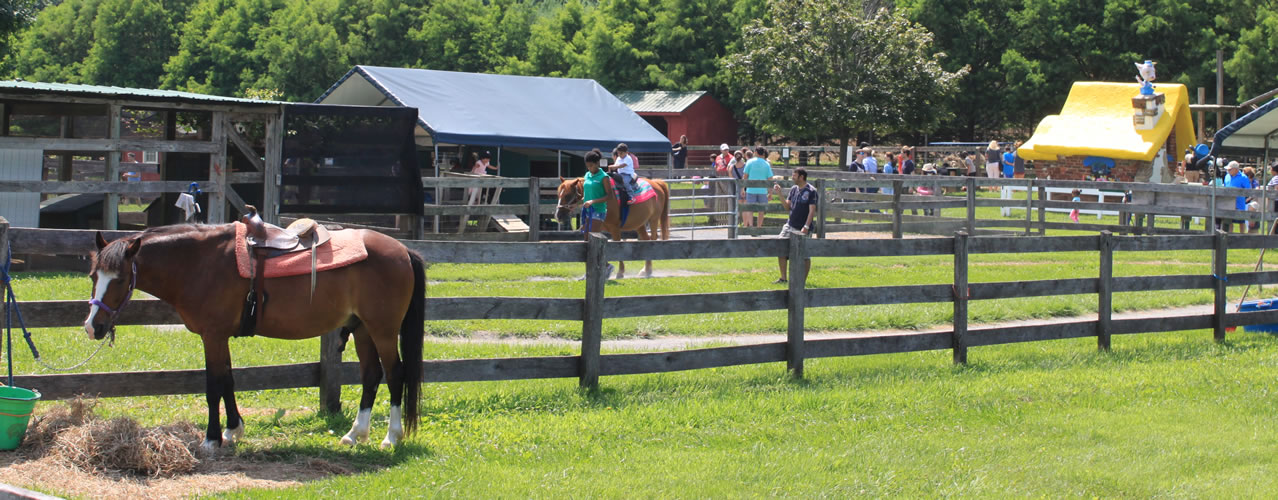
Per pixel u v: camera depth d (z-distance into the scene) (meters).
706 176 25.56
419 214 17.45
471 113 23.83
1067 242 10.91
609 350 10.72
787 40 38.72
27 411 6.20
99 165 22.22
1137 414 8.13
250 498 5.65
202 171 18.75
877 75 37.94
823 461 6.70
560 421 7.52
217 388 6.57
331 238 6.80
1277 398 8.70
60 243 6.77
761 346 9.25
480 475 6.20
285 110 16.53
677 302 8.87
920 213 28.56
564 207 16.11
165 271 6.43
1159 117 29.98
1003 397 8.66
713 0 55.34
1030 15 49.78
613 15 58.22
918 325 12.76
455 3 63.56
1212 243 11.92
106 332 6.21
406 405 6.85
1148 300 14.84
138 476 6.05
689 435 7.32
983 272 16.92
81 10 80.31
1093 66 49.50
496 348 10.31
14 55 60.16
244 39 67.31
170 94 15.34
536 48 59.53
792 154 52.81
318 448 6.76
